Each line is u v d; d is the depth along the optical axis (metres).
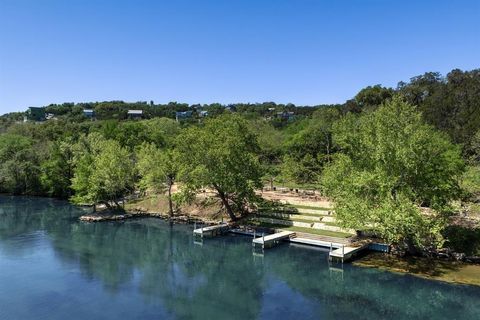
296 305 32.31
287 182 80.75
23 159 105.12
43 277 39.97
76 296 34.84
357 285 35.84
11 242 54.47
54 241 55.12
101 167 74.19
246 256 46.38
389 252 43.44
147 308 32.19
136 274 41.12
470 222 44.22
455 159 47.06
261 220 58.66
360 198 42.34
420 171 40.88
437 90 96.00
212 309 31.83
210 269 42.34
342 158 46.88
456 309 30.38
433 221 39.50
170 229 61.88
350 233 49.84
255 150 67.88
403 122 43.53
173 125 148.88
